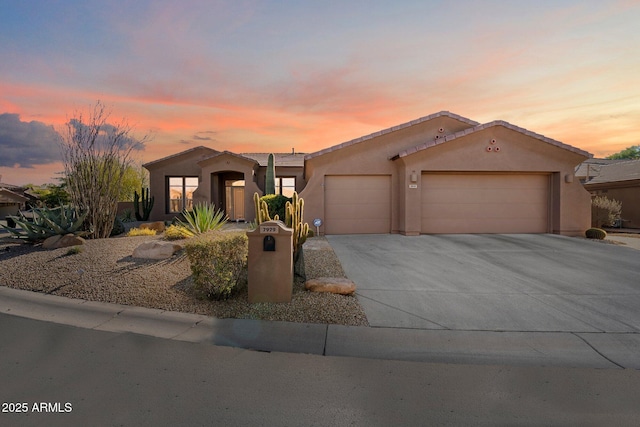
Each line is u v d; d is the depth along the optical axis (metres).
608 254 10.17
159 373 3.63
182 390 3.31
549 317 5.42
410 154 13.59
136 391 3.28
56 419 2.83
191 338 4.57
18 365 3.77
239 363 3.90
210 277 5.88
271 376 3.62
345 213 14.55
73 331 4.73
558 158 14.09
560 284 7.20
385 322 5.19
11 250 9.53
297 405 3.09
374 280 7.40
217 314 5.40
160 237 11.30
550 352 4.28
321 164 14.45
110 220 11.94
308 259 9.17
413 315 5.47
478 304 5.99
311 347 4.36
